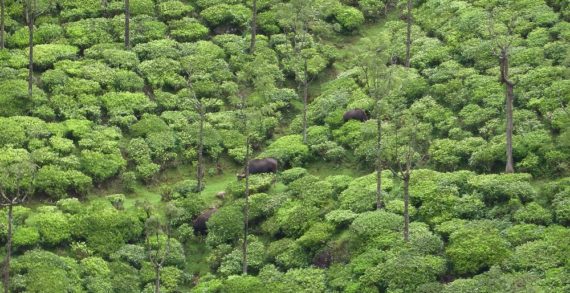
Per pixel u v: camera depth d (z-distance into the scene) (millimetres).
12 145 78188
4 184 73250
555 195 69188
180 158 82188
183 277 70750
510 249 65312
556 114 77250
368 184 75812
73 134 81188
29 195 75188
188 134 83688
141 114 85188
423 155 78438
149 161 80562
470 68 86438
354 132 82312
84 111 83500
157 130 83125
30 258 68500
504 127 77688
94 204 75188
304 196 75875
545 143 74938
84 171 78125
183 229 74688
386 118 82938
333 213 72938
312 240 70750
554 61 84125
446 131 80250
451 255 65688
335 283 66812
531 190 70375
